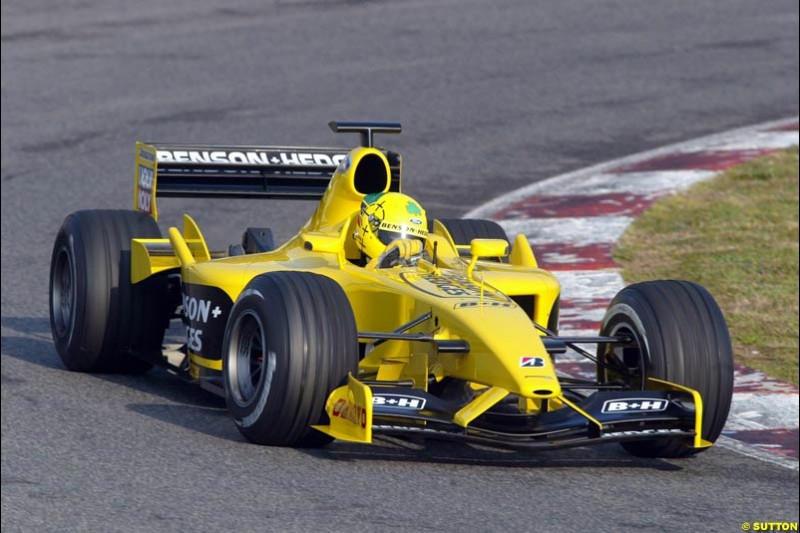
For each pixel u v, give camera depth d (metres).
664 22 84.50
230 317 24.20
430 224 31.41
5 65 76.06
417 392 22.08
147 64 76.06
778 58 74.75
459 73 72.56
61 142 60.09
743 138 58.78
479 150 57.69
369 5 91.75
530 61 75.06
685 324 23.59
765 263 40.66
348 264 26.11
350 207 27.33
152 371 31.16
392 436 23.66
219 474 21.91
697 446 22.73
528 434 22.34
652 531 19.67
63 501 20.67
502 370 21.88
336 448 23.73
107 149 58.84
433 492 21.16
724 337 23.77
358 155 27.11
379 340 24.77
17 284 41.09
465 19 86.88
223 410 26.77
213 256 32.16
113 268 29.72
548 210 47.84
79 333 29.66
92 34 84.50
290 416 22.58
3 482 21.70
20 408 26.80
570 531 19.44
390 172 30.05
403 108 65.25
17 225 48.31
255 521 19.56
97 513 20.06
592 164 55.25
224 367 24.22
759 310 36.25
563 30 83.00
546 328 25.16
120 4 94.50
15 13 90.94
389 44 80.19
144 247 29.38
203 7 92.81
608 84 69.81
